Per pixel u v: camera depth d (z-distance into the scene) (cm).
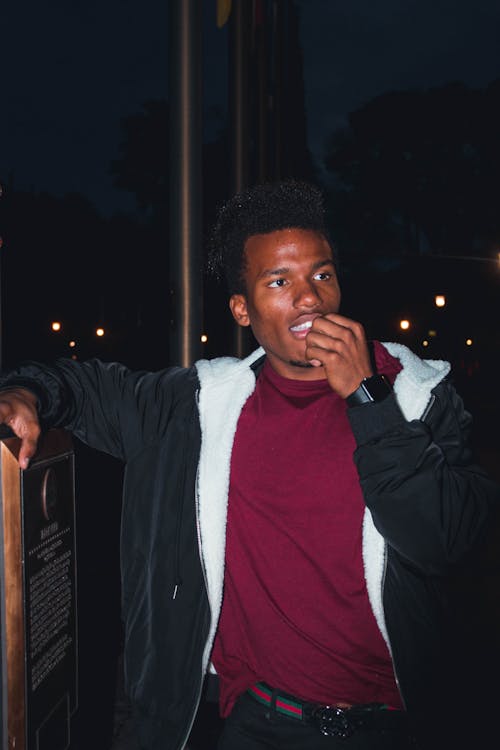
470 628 477
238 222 172
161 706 174
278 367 172
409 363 168
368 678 164
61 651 154
